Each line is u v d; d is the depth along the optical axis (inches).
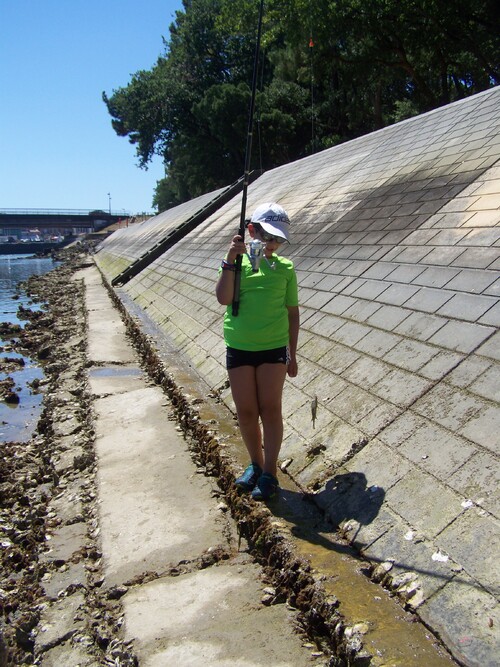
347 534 151.7
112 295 809.5
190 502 194.2
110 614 143.9
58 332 652.7
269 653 122.2
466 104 386.9
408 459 161.9
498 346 176.4
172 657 124.1
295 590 138.3
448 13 888.9
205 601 142.3
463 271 227.1
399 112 1268.5
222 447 216.2
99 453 246.7
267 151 1502.2
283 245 412.2
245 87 1477.6
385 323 231.3
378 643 112.5
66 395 366.9
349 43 1075.9
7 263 2645.2
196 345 371.9
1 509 233.8
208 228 741.3
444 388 176.2
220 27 1190.3
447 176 316.5
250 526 167.5
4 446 318.0
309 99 1407.5
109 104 1975.9
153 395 320.2
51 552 180.4
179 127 1800.0
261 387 172.6
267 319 169.3
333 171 489.4
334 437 192.2
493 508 131.3
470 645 108.7
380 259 288.5
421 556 132.3
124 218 3890.3
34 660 135.5
